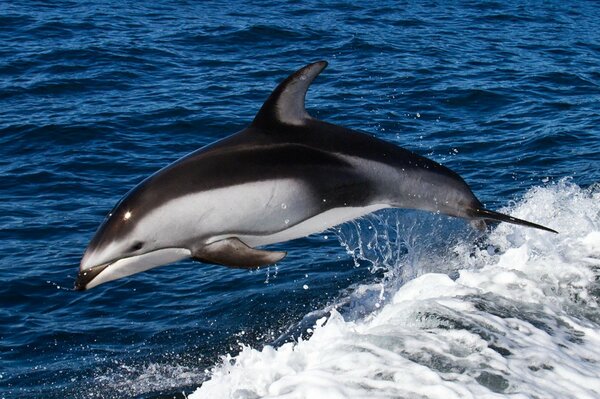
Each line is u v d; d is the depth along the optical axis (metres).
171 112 22.34
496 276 11.27
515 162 18.95
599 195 15.58
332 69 25.97
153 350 12.43
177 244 8.52
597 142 20.05
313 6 33.91
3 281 14.41
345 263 14.34
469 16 33.72
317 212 8.84
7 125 21.28
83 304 13.80
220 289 13.97
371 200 9.13
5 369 12.16
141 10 32.34
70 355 12.46
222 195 8.50
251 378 9.52
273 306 13.26
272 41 28.92
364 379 8.79
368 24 31.52
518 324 10.08
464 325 9.89
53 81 24.47
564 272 11.39
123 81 24.75
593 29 32.75
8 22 29.69
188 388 11.45
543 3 36.78
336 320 10.25
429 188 9.41
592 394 8.82
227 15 31.92
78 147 20.19
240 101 23.36
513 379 8.90
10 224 16.47
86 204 17.45
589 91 24.48
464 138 20.61
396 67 26.22
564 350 9.63
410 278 13.38
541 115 22.23
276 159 8.73
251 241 8.78
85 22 30.16
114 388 11.57
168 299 13.82
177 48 27.81
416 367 8.96
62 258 15.22
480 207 9.66
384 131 21.23
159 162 19.64
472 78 25.27
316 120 9.10
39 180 18.48
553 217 14.84
